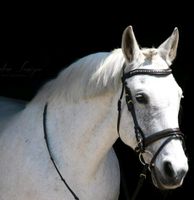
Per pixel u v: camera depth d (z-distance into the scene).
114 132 5.55
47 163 5.71
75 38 13.12
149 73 5.10
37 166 5.70
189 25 12.33
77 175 5.69
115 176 6.20
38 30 13.18
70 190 5.64
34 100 6.25
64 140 5.75
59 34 13.15
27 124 6.07
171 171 4.85
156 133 4.97
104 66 5.46
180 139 5.00
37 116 6.04
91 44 13.06
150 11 12.61
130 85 5.15
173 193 11.25
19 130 6.09
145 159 5.21
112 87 5.38
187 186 11.35
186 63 12.30
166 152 4.92
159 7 12.52
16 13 13.19
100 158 5.68
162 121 4.96
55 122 5.86
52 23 13.15
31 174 5.70
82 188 5.70
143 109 5.04
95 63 5.56
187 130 12.12
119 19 12.84
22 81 12.25
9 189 5.86
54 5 13.05
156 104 4.96
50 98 5.96
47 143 5.79
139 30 12.73
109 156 6.31
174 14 12.45
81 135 5.66
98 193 5.79
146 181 11.50
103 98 5.48
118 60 5.41
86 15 12.99
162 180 4.96
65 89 5.79
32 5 13.12
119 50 5.56
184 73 12.30
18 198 5.79
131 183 11.48
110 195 6.00
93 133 5.62
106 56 5.53
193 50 12.27
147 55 5.22
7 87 12.05
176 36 5.37
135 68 5.19
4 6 13.13
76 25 13.08
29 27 13.20
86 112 5.63
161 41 12.62
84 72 5.61
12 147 6.00
